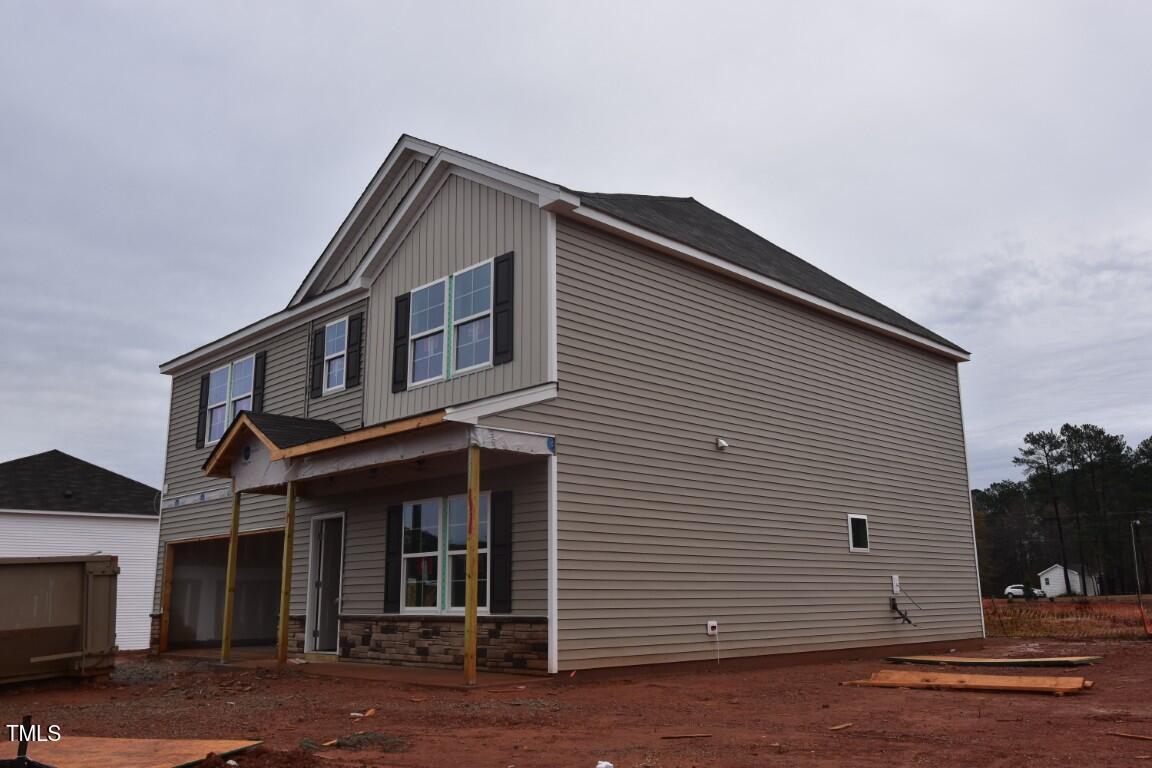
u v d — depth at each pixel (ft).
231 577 47.06
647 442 41.75
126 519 93.56
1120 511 229.45
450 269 45.32
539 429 37.27
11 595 36.99
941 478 61.82
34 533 87.71
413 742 23.22
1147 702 30.25
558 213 40.29
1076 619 91.56
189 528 63.57
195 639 64.64
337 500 50.14
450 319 44.62
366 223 54.80
